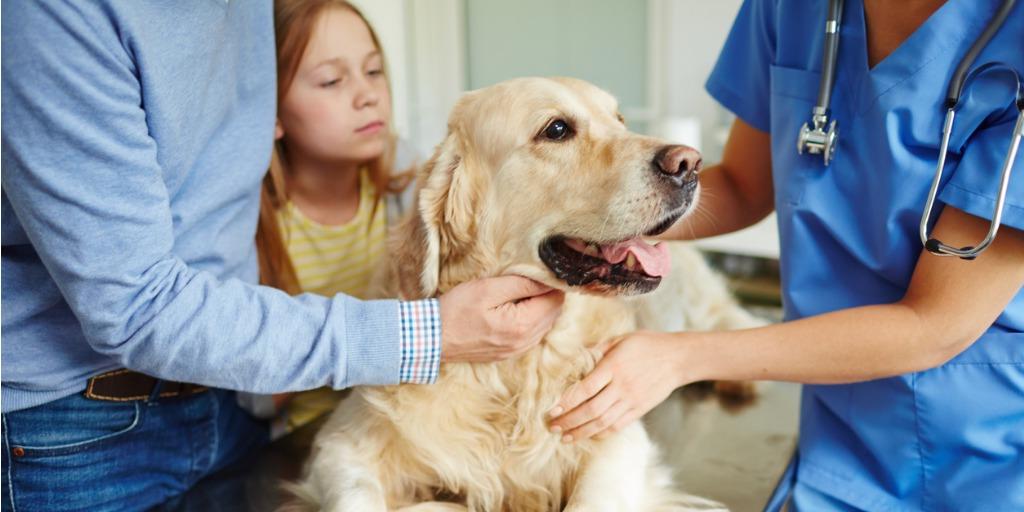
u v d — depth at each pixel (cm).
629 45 561
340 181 215
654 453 154
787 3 154
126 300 108
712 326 236
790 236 149
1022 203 112
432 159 152
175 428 155
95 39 100
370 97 198
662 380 132
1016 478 128
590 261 140
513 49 606
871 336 125
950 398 132
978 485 131
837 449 147
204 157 137
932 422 134
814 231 146
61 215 101
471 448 143
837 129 140
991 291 118
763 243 428
